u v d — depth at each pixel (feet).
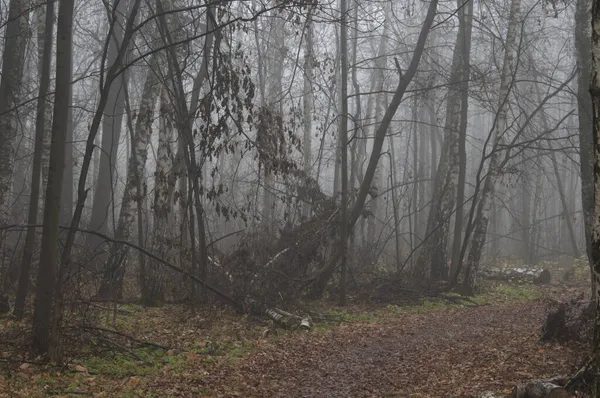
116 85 91.35
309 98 95.55
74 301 40.16
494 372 34.76
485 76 81.10
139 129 60.59
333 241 73.26
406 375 35.63
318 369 37.40
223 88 51.93
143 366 36.29
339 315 58.85
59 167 36.01
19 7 51.44
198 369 35.99
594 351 20.13
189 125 60.23
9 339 37.29
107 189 86.33
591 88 20.01
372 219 106.11
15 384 30.35
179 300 57.47
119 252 56.18
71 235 36.19
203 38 87.20
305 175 71.00
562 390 26.13
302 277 67.05
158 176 59.26
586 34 57.06
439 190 89.40
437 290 72.84
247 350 42.04
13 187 95.66
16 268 55.98
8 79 51.06
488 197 75.25
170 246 56.34
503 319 56.03
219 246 93.25
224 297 53.78
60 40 35.94
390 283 73.51
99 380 32.45
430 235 80.18
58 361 34.68
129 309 53.72
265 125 54.90
